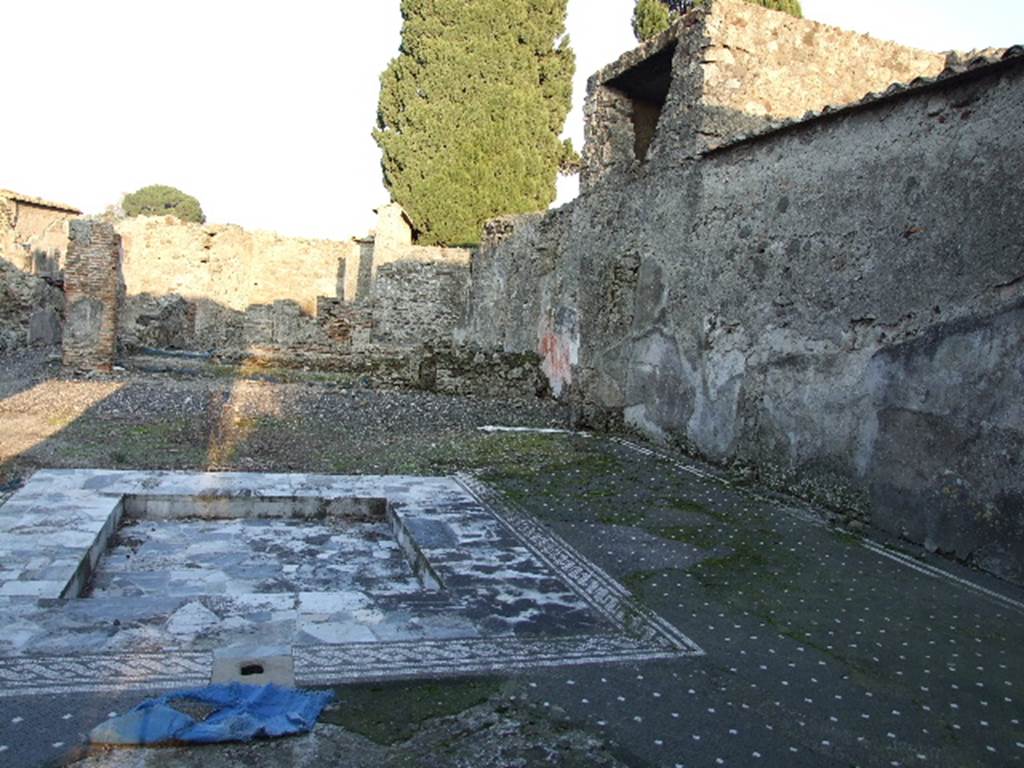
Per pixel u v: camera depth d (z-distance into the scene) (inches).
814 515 280.1
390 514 279.9
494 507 279.9
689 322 373.4
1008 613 201.2
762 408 321.4
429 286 894.4
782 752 134.8
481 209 1074.1
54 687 139.6
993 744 141.6
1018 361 220.1
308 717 134.6
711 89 367.6
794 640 180.9
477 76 1087.6
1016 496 219.5
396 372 631.8
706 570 224.8
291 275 1096.8
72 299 576.1
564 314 563.5
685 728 140.6
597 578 214.8
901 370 257.6
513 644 170.6
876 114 274.7
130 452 336.8
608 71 455.8
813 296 297.6
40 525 233.5
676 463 356.2
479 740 132.6
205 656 154.9
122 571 223.3
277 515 282.5
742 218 339.6
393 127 1131.3
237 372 646.5
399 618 180.7
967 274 237.0
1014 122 226.2
